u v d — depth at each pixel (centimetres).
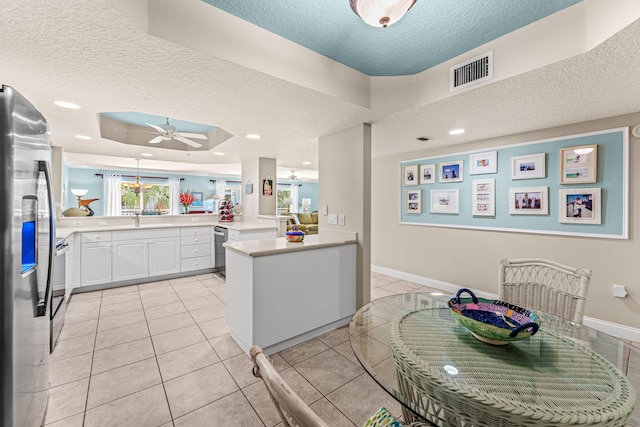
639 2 121
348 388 182
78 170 757
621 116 246
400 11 123
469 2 144
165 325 270
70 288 334
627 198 242
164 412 159
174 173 892
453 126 284
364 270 283
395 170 446
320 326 256
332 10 154
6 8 116
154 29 137
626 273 245
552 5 148
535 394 83
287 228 451
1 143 103
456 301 136
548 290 164
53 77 181
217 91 202
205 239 467
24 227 121
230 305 246
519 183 311
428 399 88
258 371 67
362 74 228
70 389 177
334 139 313
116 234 385
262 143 376
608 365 100
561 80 178
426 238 405
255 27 170
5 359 104
